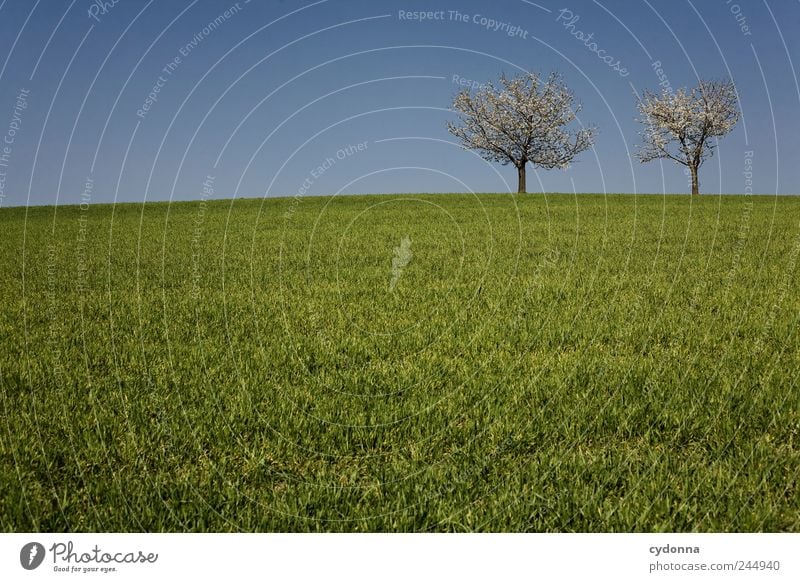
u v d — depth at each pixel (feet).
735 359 24.49
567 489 15.05
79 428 18.56
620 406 19.90
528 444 17.94
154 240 77.30
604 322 31.14
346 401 21.01
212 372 23.72
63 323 32.68
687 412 19.29
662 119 148.77
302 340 28.71
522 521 14.28
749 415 18.98
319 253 61.87
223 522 14.28
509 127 142.92
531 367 24.39
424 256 58.44
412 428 18.75
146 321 32.58
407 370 23.95
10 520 14.25
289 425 19.10
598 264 51.52
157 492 15.08
